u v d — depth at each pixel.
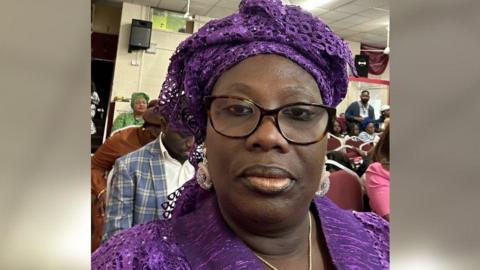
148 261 0.41
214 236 0.45
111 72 6.16
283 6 0.47
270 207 0.42
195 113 0.52
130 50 5.96
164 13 6.18
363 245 0.53
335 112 0.46
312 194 0.45
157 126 1.68
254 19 0.46
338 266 0.49
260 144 0.41
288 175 0.42
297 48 0.45
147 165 1.33
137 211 1.29
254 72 0.43
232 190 0.43
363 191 1.48
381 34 6.85
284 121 0.43
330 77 0.49
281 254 0.47
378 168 1.37
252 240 0.46
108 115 5.20
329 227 0.53
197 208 0.53
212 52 0.47
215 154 0.44
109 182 1.38
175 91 0.55
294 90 0.43
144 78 6.00
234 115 0.43
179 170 1.33
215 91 0.46
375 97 4.91
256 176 0.42
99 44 6.13
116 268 0.41
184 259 0.43
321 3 5.50
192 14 6.32
